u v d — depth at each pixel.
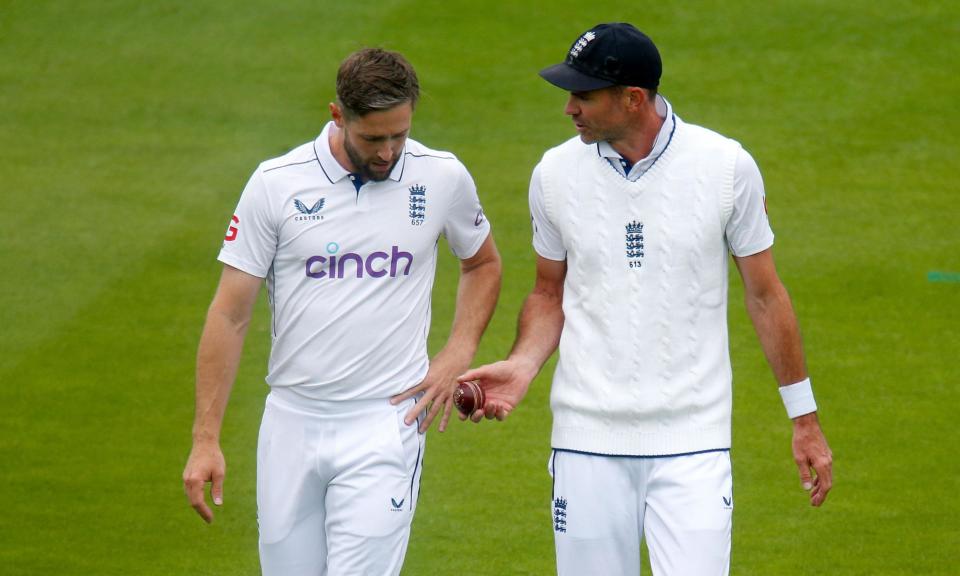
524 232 34.38
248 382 27.59
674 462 14.95
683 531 14.74
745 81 43.34
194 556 21.23
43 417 26.11
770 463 24.34
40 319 30.23
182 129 40.75
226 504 23.03
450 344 16.17
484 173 37.69
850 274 32.28
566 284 15.56
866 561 20.91
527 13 48.03
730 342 29.30
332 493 15.41
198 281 32.16
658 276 14.83
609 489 15.12
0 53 46.03
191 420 26.14
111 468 24.23
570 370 15.30
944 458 24.44
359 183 14.79
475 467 24.30
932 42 45.78
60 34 47.34
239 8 48.94
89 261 33.03
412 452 15.54
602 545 15.26
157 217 35.34
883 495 23.14
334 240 14.82
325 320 14.98
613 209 14.88
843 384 27.38
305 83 43.56
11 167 38.22
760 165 38.25
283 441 15.46
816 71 43.94
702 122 40.78
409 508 15.57
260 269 15.05
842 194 36.50
